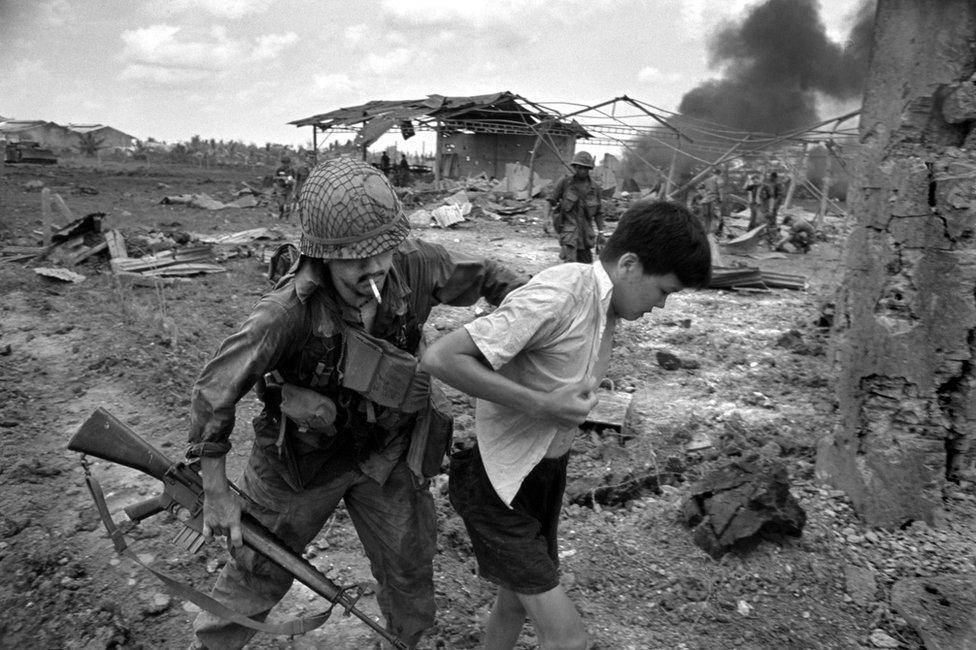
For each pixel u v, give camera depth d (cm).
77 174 3691
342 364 204
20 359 625
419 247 224
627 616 316
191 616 301
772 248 1662
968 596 316
